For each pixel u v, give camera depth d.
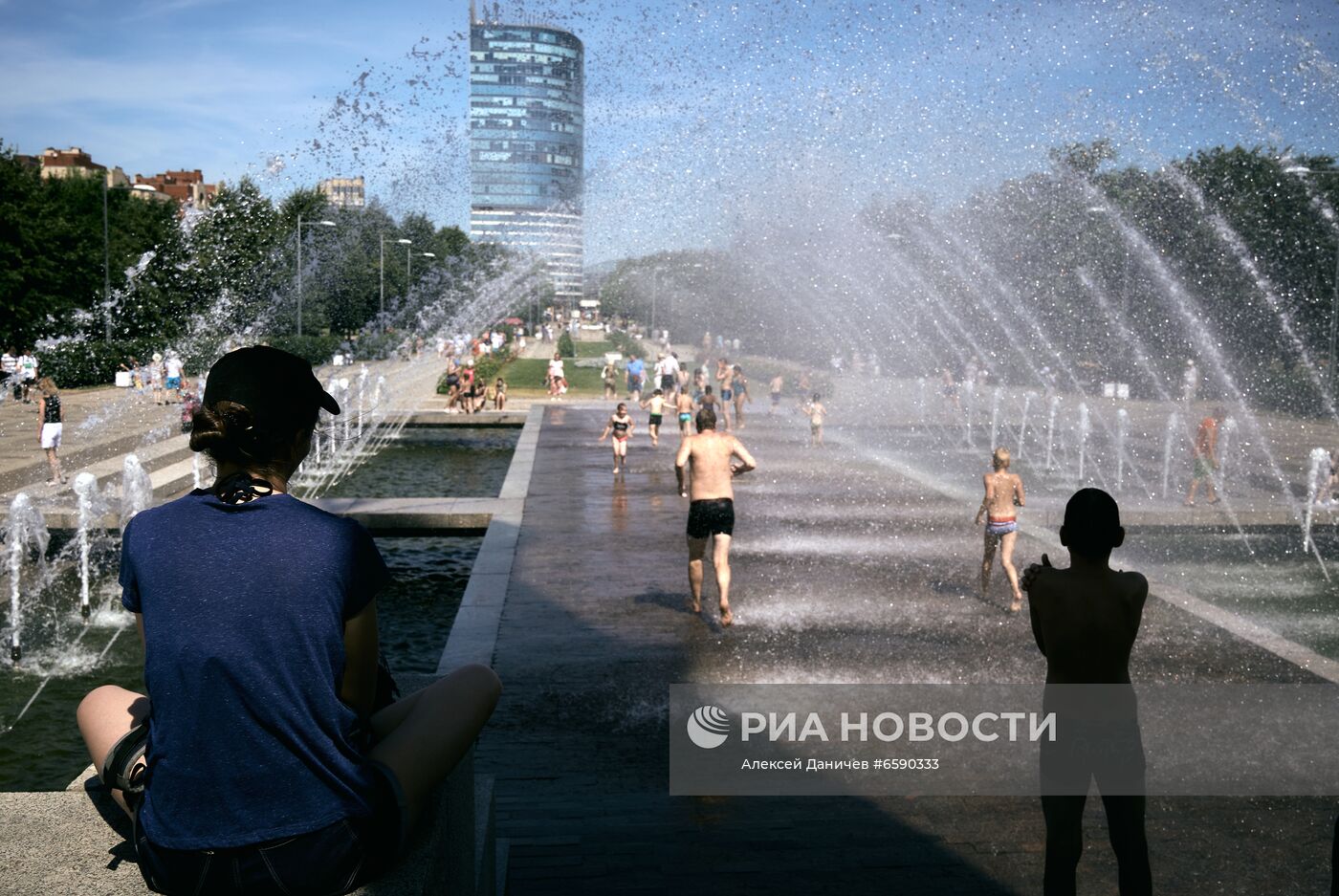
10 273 43.31
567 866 4.45
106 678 8.34
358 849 1.91
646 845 4.66
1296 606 9.66
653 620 8.67
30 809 2.39
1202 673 7.16
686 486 8.86
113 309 50.53
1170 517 13.84
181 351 44.97
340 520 2.02
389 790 2.00
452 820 2.42
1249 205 36.25
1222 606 9.63
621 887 4.27
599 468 18.94
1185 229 38.12
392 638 9.42
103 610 10.20
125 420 26.69
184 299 54.06
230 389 1.98
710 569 10.68
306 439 2.09
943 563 10.98
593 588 9.80
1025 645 7.99
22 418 26.91
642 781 5.43
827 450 22.23
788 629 8.39
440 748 2.16
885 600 9.38
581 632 8.30
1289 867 4.41
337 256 67.31
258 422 1.97
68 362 38.38
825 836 4.75
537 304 108.25
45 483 16.16
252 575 1.87
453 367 34.28
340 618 1.93
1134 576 3.71
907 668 7.38
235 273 56.41
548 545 11.87
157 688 1.86
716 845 4.68
